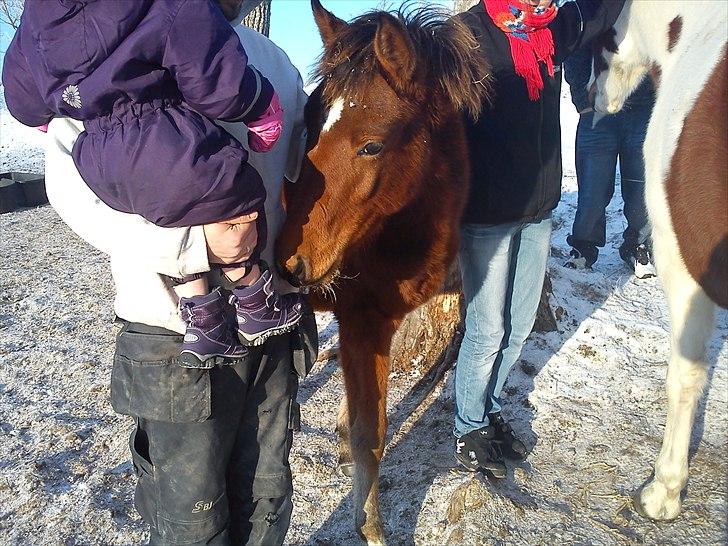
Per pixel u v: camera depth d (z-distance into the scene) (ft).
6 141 39.68
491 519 8.20
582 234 15.90
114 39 4.01
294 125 6.53
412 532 8.46
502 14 7.40
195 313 4.87
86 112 4.31
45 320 15.31
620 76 10.62
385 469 9.82
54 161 4.96
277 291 5.90
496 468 9.00
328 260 6.51
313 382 12.41
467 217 8.19
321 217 6.42
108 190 4.49
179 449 5.23
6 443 10.52
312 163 6.46
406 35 6.47
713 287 7.23
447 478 9.14
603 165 15.31
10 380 12.51
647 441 9.99
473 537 7.99
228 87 4.28
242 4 5.23
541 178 7.99
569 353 12.46
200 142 4.33
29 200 26.94
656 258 8.34
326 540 8.59
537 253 8.80
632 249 15.81
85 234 5.00
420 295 8.09
